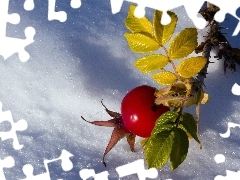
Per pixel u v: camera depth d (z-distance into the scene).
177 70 0.15
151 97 0.15
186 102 0.15
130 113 0.15
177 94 0.15
